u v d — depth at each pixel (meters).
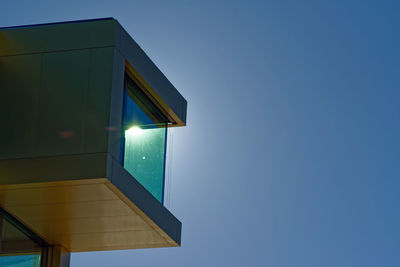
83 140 18.28
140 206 19.64
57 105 18.70
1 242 19.81
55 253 21.70
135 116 20.59
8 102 18.89
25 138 18.52
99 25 19.31
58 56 19.14
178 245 22.03
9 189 18.39
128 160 19.86
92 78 18.81
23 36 19.44
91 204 19.25
